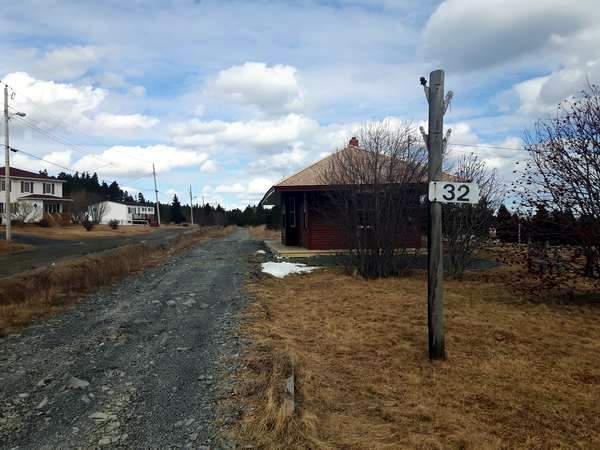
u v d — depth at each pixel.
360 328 6.16
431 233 4.83
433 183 4.75
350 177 10.59
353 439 3.17
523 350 5.14
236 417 3.50
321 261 13.52
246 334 5.76
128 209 76.38
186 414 3.57
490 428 3.33
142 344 5.49
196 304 7.76
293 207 19.05
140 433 3.28
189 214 87.75
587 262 7.44
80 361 4.87
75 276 10.23
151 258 16.00
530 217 7.93
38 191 48.19
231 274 11.30
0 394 3.99
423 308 7.30
